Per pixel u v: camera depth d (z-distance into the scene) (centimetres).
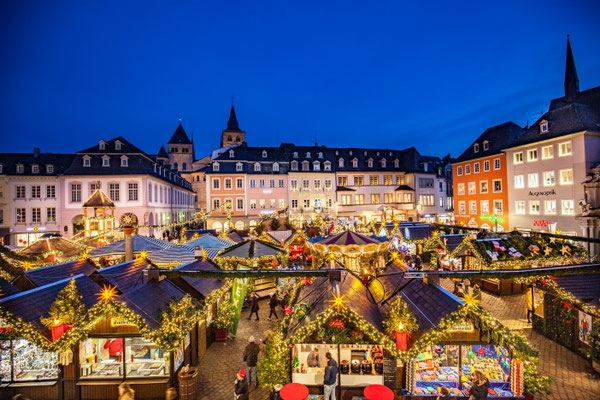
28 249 1811
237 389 842
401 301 870
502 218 3962
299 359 899
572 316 1141
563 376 984
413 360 824
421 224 3008
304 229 3083
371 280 1188
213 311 1314
